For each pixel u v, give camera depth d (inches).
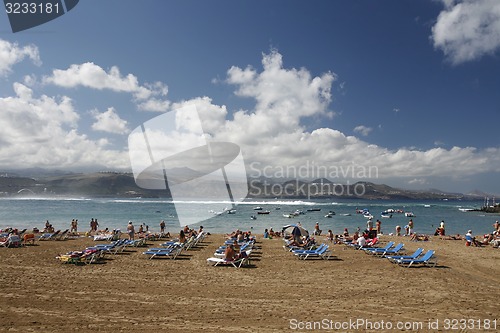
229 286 452.4
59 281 465.4
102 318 322.3
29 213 2598.4
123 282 465.7
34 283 451.8
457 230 1993.1
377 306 373.1
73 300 378.6
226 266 591.5
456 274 540.4
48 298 384.5
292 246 810.2
